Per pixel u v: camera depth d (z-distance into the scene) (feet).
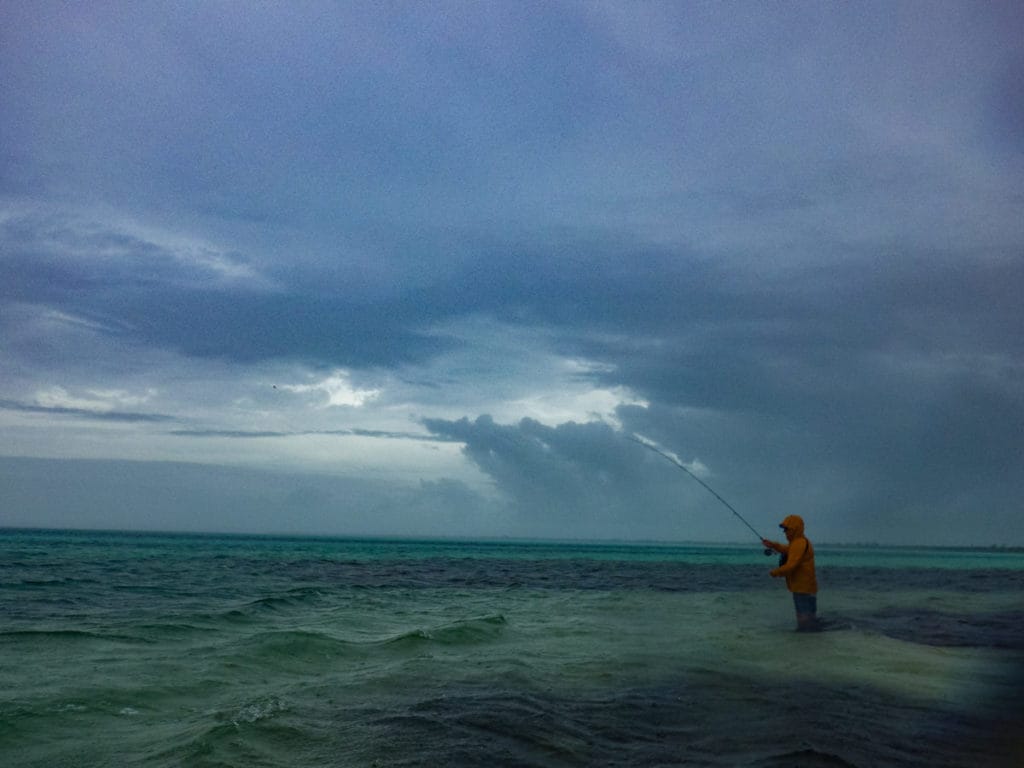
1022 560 268.62
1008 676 27.50
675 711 22.00
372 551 247.29
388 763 16.58
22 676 25.43
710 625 43.39
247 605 50.52
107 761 16.71
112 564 108.06
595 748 18.12
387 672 27.99
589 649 33.83
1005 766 16.97
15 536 376.07
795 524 41.37
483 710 21.79
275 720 20.04
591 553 318.04
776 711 22.00
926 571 138.72
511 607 55.83
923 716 21.63
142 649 31.55
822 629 40.73
